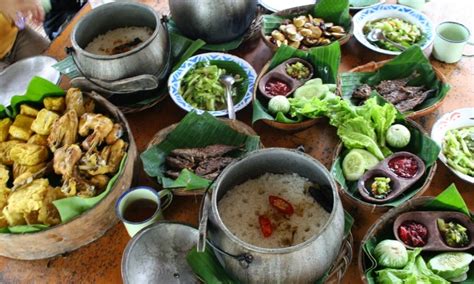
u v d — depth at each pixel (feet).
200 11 3.81
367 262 2.76
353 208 3.11
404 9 4.27
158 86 3.71
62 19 6.17
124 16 3.98
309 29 4.12
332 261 2.60
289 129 3.52
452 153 3.25
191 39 4.14
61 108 3.51
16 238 2.81
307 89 3.62
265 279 2.48
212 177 3.15
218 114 3.58
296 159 2.84
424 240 2.81
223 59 3.92
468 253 2.73
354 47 4.16
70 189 3.00
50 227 2.84
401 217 2.87
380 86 3.69
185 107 3.64
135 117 3.81
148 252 2.87
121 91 3.55
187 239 2.92
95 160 3.09
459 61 3.95
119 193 3.07
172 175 3.20
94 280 2.96
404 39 4.06
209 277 2.66
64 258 3.07
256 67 4.09
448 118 3.42
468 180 3.08
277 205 2.84
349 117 3.40
